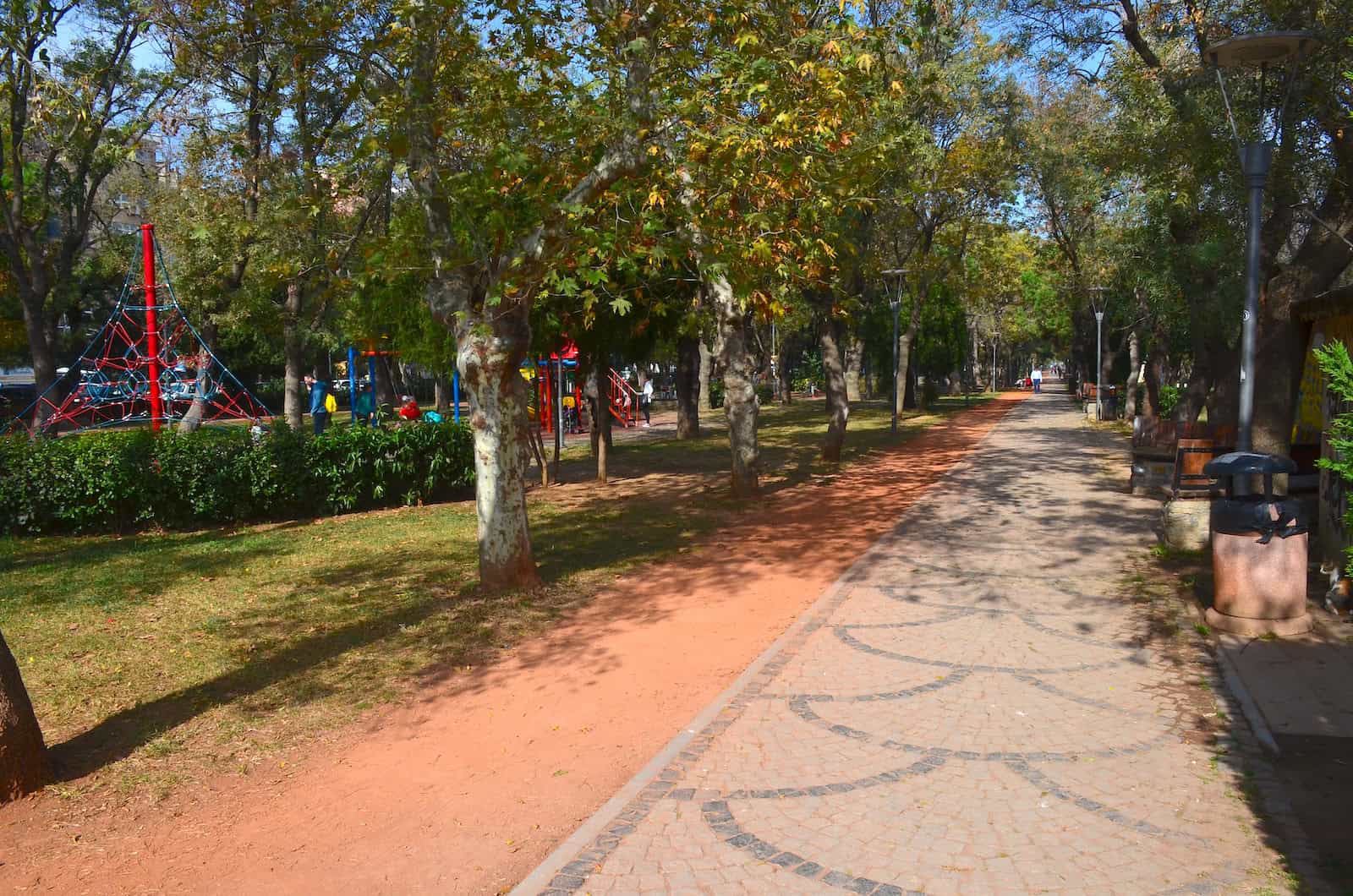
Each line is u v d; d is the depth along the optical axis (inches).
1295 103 425.7
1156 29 510.3
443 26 365.7
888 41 531.5
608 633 316.2
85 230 933.8
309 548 468.4
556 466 728.3
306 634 316.8
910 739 211.8
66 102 729.6
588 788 201.2
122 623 331.9
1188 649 268.5
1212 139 433.4
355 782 206.5
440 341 705.6
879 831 169.8
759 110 409.1
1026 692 239.5
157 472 519.2
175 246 838.5
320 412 1063.0
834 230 656.4
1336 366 201.6
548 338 622.2
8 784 196.9
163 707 251.1
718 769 199.8
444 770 212.1
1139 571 370.3
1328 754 194.9
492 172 345.4
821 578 388.8
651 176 411.8
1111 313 1375.5
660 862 162.2
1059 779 188.2
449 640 308.0
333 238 623.2
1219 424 515.8
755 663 272.8
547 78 390.3
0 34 644.7
